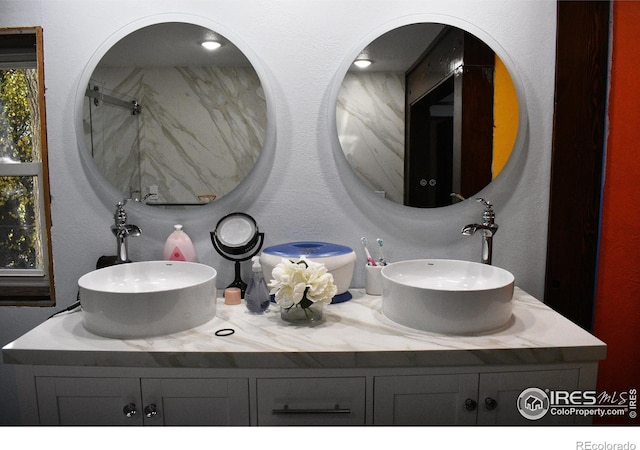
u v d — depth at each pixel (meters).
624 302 1.41
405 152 1.35
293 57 1.35
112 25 1.34
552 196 1.37
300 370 0.95
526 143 1.37
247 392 0.96
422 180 1.37
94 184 1.39
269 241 1.41
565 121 1.34
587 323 1.41
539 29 1.34
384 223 1.40
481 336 1.00
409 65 1.33
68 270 1.42
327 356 0.92
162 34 1.33
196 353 0.92
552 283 1.40
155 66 1.33
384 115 1.34
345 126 1.34
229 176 1.36
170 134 1.35
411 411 0.97
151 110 1.34
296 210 1.40
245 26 1.34
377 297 1.30
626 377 1.43
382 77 1.33
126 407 0.96
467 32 1.33
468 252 1.42
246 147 1.35
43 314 1.44
